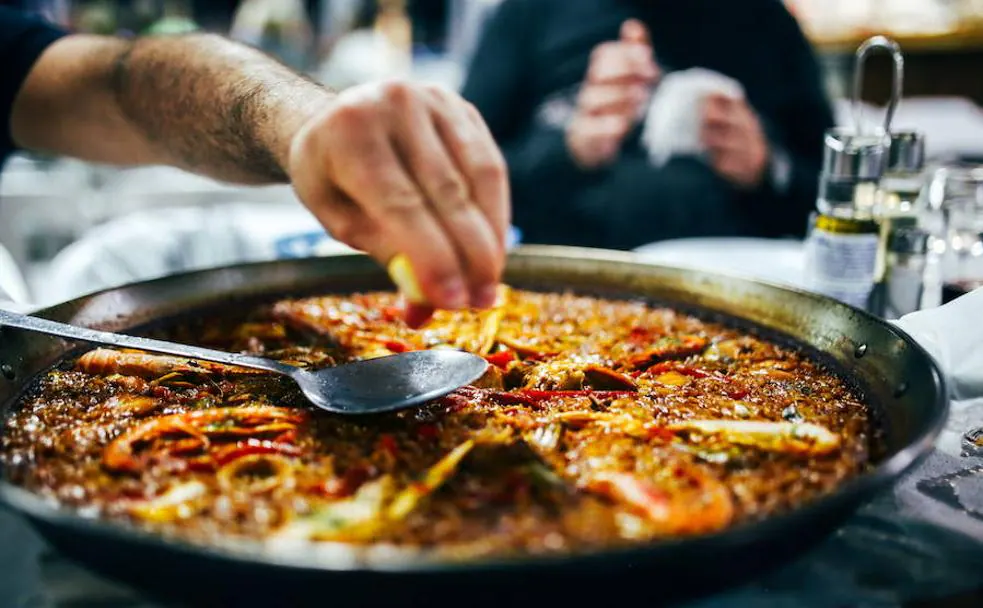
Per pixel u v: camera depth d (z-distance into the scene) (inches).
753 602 18.3
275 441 20.2
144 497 18.3
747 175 57.3
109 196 62.5
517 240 41.1
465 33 84.3
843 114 82.4
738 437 20.3
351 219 21.7
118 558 16.6
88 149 40.3
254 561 15.2
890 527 20.1
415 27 89.0
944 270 32.5
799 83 65.6
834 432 21.0
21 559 19.1
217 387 23.1
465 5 84.7
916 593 18.6
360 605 16.1
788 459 19.9
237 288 29.6
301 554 15.2
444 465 18.9
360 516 17.4
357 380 22.1
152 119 34.4
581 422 21.1
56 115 39.4
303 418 21.1
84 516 16.1
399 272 20.5
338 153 20.6
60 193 61.7
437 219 20.6
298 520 17.4
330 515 17.5
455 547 16.6
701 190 59.3
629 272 30.8
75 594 18.4
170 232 45.4
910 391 21.0
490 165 21.7
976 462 22.3
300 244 39.6
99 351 24.2
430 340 26.8
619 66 59.6
